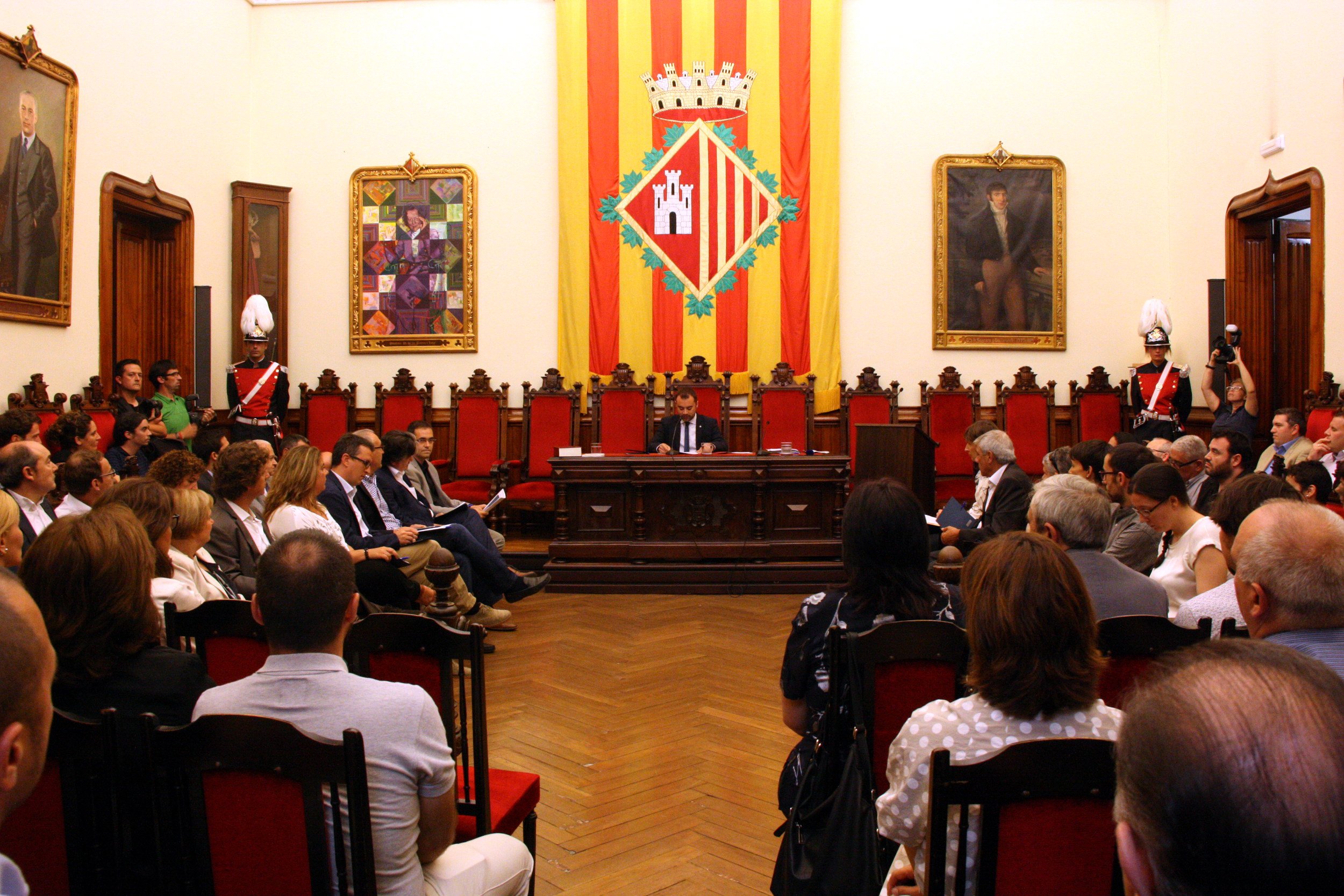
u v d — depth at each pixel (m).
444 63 9.45
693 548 6.91
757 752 3.80
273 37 9.48
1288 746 0.57
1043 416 9.06
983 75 9.36
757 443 8.97
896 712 2.14
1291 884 0.54
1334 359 7.25
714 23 9.19
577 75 9.22
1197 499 5.12
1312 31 7.38
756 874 2.83
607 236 9.25
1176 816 0.58
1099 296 9.41
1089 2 9.35
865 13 9.37
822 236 9.23
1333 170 7.20
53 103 6.74
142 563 1.98
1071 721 1.53
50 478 4.19
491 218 9.46
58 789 1.67
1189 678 0.63
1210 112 8.70
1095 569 2.68
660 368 9.28
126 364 7.17
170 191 8.27
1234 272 8.42
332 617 1.71
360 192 9.46
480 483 8.66
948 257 9.35
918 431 6.20
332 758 1.50
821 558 6.98
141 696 1.93
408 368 9.50
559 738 3.96
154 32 7.98
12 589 0.96
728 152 9.22
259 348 8.70
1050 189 9.37
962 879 1.41
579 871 2.85
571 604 6.56
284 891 1.56
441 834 1.75
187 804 1.61
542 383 9.22
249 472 4.14
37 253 6.63
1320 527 1.73
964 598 1.63
